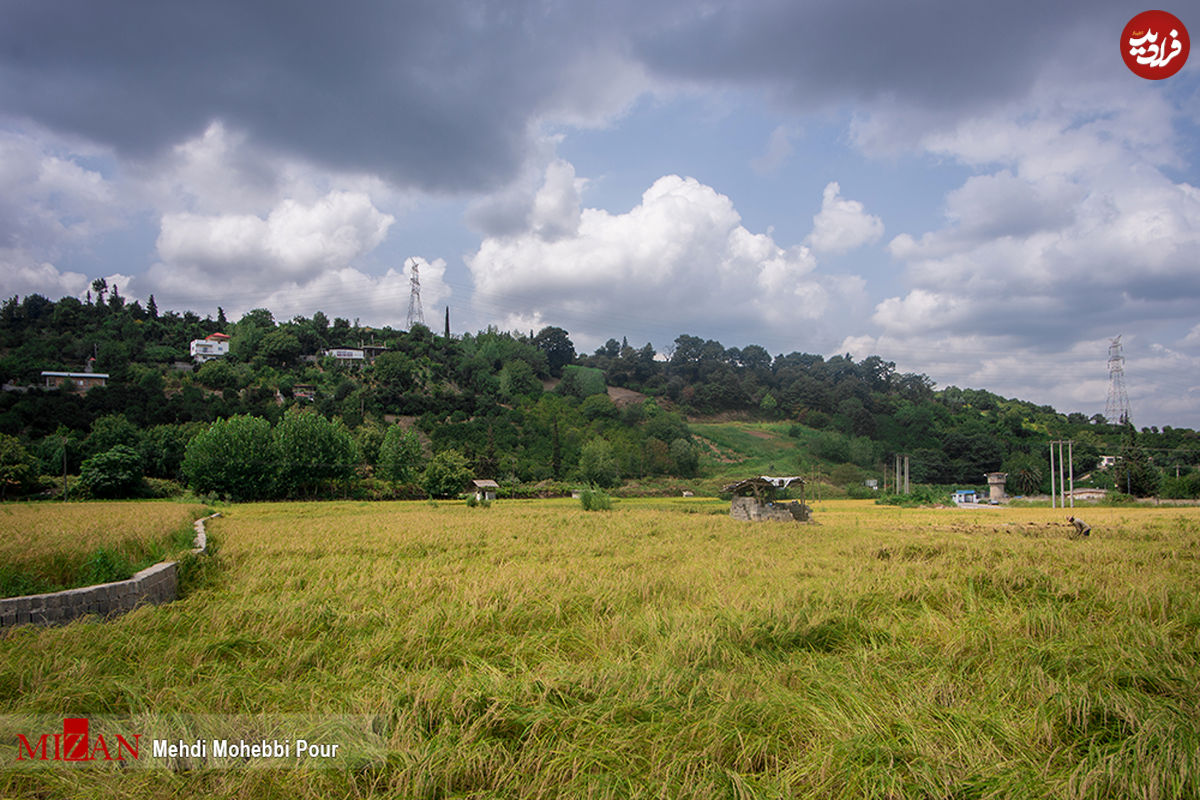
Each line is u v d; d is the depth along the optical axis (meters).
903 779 5.22
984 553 16.86
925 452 116.62
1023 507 60.12
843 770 5.34
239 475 62.47
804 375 173.38
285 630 9.35
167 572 12.77
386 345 149.75
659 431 122.19
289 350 130.75
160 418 90.69
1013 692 6.97
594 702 6.54
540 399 133.88
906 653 8.26
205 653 8.31
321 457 66.94
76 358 118.19
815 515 44.00
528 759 5.44
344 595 12.03
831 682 7.22
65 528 20.66
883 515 43.69
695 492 88.12
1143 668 7.36
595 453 95.44
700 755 5.54
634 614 10.36
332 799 5.04
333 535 24.38
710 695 6.84
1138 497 70.81
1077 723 6.20
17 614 9.63
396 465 76.88
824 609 10.13
